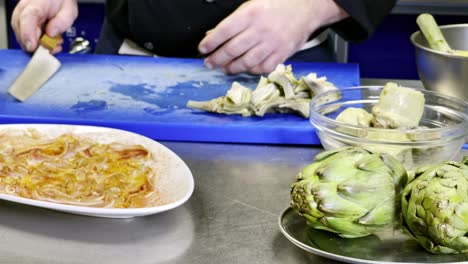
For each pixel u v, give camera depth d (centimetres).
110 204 87
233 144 112
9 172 93
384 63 223
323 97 109
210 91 129
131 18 155
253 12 128
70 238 83
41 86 130
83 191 90
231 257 79
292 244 82
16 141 103
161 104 122
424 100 104
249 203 91
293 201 77
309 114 111
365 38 142
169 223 86
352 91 112
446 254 76
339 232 77
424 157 94
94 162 97
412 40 126
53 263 78
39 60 133
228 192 94
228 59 131
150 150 100
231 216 88
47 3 147
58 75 136
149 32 155
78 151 100
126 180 93
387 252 77
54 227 85
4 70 140
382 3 140
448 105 105
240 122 113
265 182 98
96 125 114
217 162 105
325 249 78
